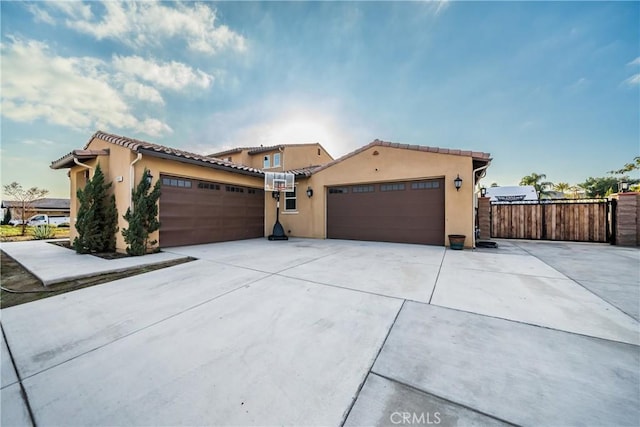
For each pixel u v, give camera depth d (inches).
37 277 184.9
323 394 70.4
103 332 107.3
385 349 93.1
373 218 403.9
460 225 331.6
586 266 224.2
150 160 291.1
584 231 396.2
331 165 434.3
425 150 354.0
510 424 60.1
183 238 332.8
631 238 348.5
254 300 142.9
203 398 69.2
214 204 375.9
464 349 92.7
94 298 146.8
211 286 167.6
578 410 64.0
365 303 138.3
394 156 377.7
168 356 89.4
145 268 217.0
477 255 279.9
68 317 122.1
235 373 79.7
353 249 320.5
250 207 441.4
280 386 73.7
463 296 148.9
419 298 145.7
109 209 294.5
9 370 82.4
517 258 262.2
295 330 107.9
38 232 476.7
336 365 83.6
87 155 296.2
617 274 196.5
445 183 342.3
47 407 66.7
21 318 121.3
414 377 77.2
